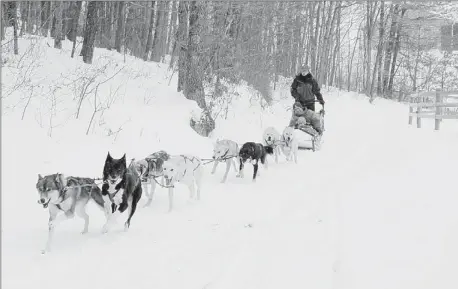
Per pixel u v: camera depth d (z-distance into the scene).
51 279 4.55
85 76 11.59
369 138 15.90
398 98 41.94
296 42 30.02
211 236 6.01
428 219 5.59
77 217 6.79
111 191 5.99
